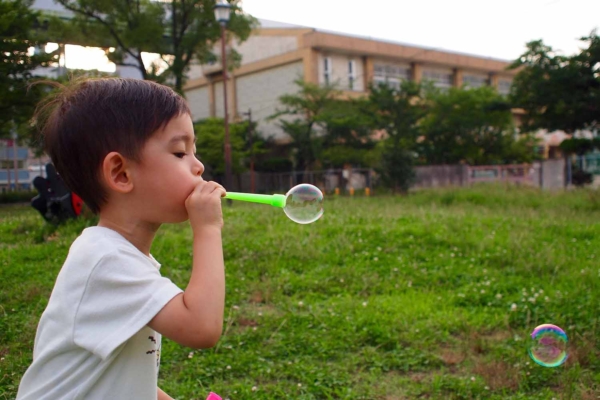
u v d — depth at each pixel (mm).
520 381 3406
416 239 7363
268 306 4773
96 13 21391
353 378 3477
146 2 22109
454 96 28719
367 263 6180
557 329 3146
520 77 19125
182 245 6582
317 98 29062
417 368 3662
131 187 1299
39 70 12992
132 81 1360
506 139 30047
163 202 1315
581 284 5293
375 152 27297
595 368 3635
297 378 3463
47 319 1284
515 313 4594
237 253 6406
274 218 8734
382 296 5117
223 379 3436
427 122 29078
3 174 26125
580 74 17859
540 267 5945
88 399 1248
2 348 3551
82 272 1239
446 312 4645
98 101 1302
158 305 1211
